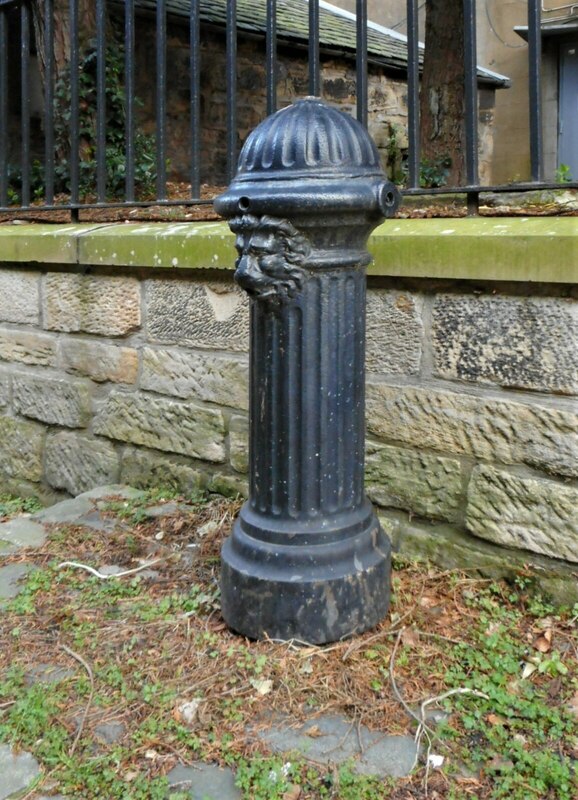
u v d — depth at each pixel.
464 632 2.23
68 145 6.17
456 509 2.53
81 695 2.00
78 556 2.81
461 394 2.46
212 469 3.22
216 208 2.10
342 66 10.43
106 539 2.94
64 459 3.79
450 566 2.56
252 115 9.44
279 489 2.15
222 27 8.67
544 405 2.30
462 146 7.93
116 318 3.43
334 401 2.11
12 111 7.86
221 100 9.19
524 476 2.37
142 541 2.91
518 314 2.30
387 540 2.31
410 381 2.57
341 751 1.78
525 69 14.26
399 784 1.69
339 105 10.45
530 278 2.20
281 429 2.12
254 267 2.01
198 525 3.00
